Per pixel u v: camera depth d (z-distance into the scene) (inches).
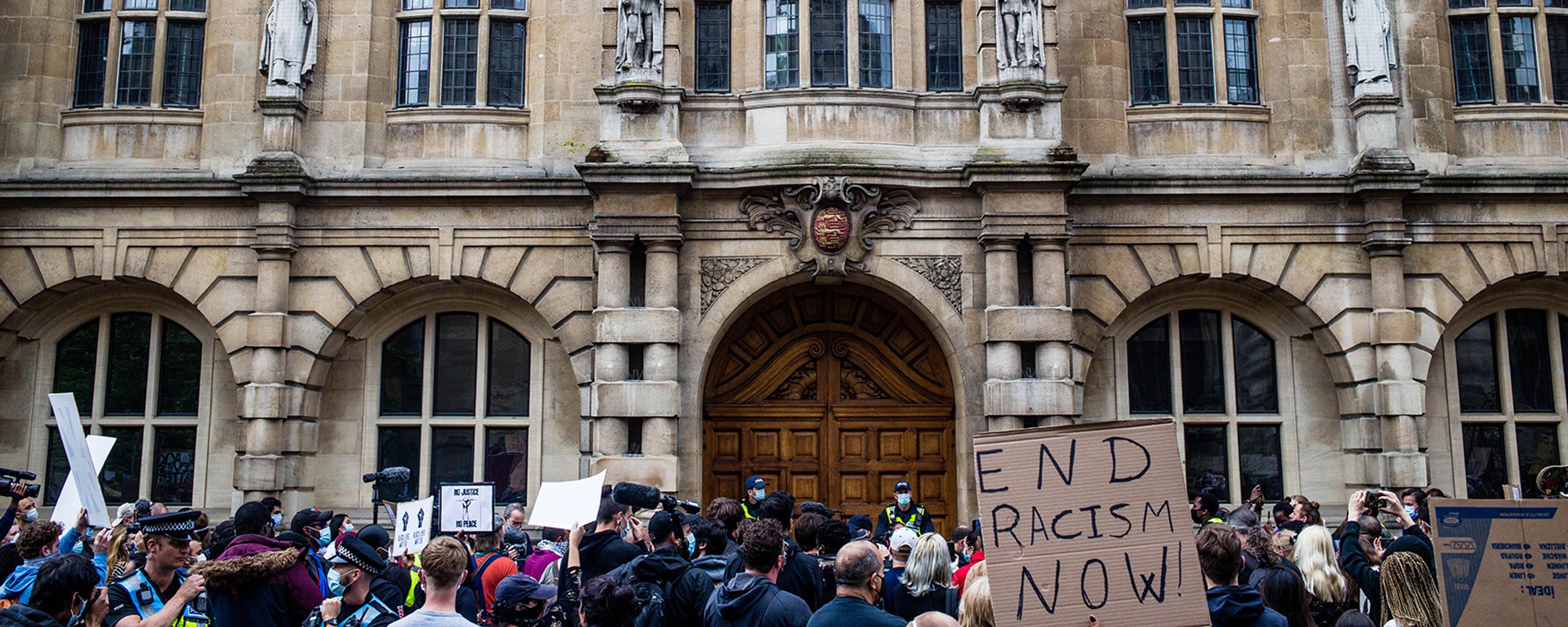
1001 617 225.6
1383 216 634.2
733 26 647.8
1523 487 664.4
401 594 310.0
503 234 637.9
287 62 641.6
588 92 653.9
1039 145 620.4
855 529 436.8
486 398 660.1
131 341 668.1
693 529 356.5
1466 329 676.1
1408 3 673.6
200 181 631.2
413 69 668.1
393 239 637.9
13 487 340.2
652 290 607.2
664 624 293.6
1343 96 661.3
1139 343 673.6
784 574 317.4
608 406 595.8
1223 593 244.1
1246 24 679.7
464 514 398.3
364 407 655.1
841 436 659.4
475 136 654.5
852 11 643.5
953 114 636.7
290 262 633.6
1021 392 597.9
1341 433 659.4
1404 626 258.7
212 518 641.0
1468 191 642.2
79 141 658.2
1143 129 661.3
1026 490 231.6
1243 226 644.1
